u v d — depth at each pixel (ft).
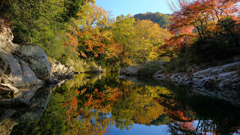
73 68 48.26
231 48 23.06
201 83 19.61
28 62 19.25
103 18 76.84
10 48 17.53
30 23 20.97
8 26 18.08
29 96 11.17
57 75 28.96
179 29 33.47
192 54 30.09
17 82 15.34
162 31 100.12
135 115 6.89
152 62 47.78
